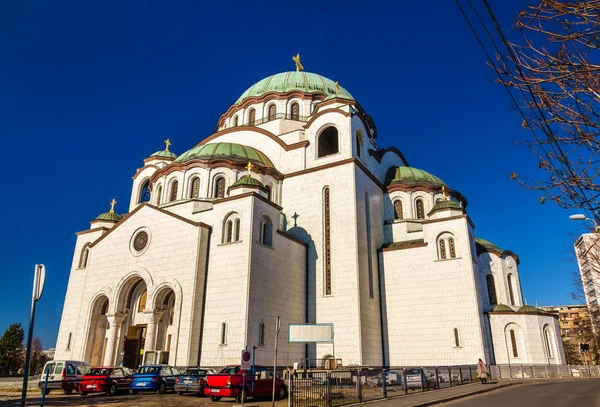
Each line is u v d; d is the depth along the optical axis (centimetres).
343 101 4388
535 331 3997
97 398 2459
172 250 3484
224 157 4075
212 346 3088
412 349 3678
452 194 4938
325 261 3772
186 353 3062
